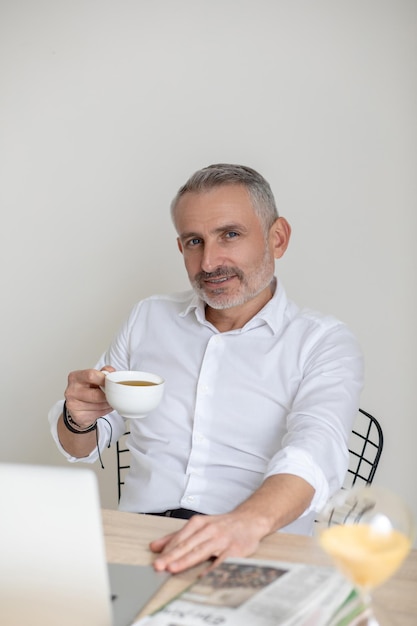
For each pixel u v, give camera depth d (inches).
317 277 106.3
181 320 79.0
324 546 34.7
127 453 114.4
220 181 72.6
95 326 115.3
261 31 106.1
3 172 116.7
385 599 42.7
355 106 103.5
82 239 114.7
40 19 113.7
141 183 112.0
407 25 101.3
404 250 103.2
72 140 114.0
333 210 105.1
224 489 72.1
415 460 104.4
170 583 43.9
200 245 73.9
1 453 120.3
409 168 102.3
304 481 56.5
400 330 104.0
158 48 109.9
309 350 73.1
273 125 106.5
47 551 36.3
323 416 65.9
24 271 117.3
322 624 38.0
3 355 119.0
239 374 73.9
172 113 110.1
